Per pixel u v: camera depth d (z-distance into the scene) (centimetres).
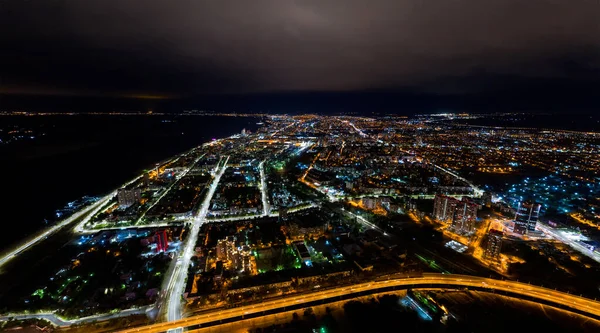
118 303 15538
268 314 15038
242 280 17100
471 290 16512
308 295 16100
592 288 16575
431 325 14150
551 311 15038
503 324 14175
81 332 13938
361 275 17825
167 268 18875
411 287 16800
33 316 15050
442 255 19962
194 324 14338
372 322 14300
